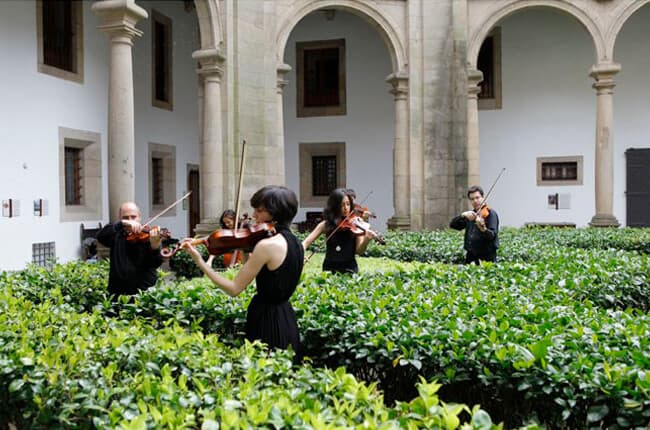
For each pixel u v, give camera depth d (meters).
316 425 2.21
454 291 5.38
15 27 11.68
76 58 13.58
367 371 4.11
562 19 18.84
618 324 3.96
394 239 11.90
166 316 5.06
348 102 19.78
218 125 13.27
